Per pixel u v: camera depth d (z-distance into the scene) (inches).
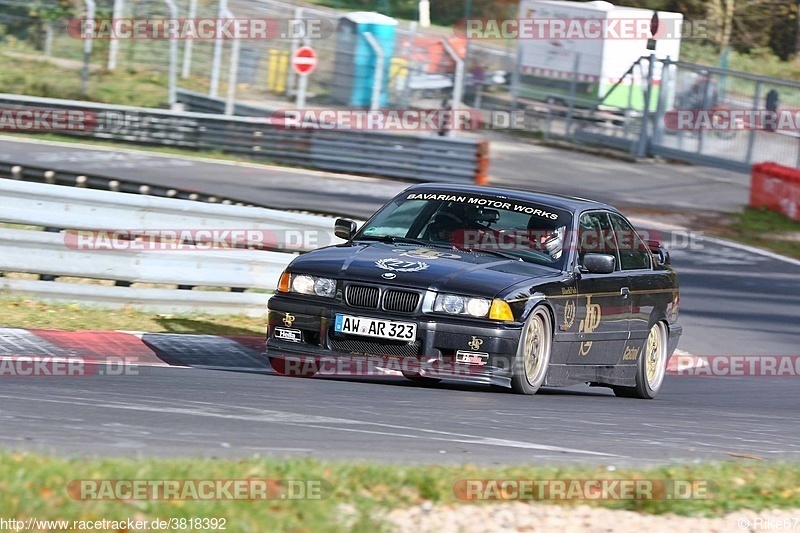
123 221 1242.0
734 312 1831.9
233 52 3481.8
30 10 4099.4
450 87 3786.9
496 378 890.1
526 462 631.8
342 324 898.7
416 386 984.3
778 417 1050.1
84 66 3737.7
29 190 1184.8
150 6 4050.2
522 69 3821.4
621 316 1063.0
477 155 2849.4
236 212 1328.7
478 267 931.3
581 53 3663.9
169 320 1229.7
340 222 1047.0
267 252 1353.3
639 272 1118.4
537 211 1029.8
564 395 1058.7
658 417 935.7
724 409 1083.9
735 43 5497.1
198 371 945.5
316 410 758.5
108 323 1150.3
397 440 671.8
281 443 629.6
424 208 1042.1
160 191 2074.3
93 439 594.2
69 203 1210.6
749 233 2608.3
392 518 477.7
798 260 2377.0
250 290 1411.2
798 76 5221.5
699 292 1977.1
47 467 478.3
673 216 2723.9
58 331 1054.4
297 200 2407.7
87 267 1218.0
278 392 837.8
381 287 897.5
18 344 981.2
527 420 805.9
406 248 976.9
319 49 3818.9
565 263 990.4
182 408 721.6
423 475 540.1
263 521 442.9
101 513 431.2
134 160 2743.6
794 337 1681.8
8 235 1176.8
